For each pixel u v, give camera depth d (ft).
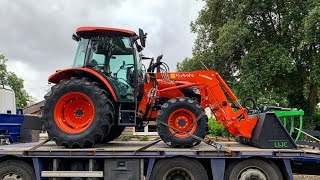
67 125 20.01
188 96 22.34
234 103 22.56
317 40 47.06
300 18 50.96
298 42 53.06
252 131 20.94
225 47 54.08
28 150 18.85
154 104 21.72
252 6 54.75
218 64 61.41
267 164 19.01
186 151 18.61
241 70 56.08
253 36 55.42
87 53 21.65
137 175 18.74
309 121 57.26
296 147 19.69
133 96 21.24
